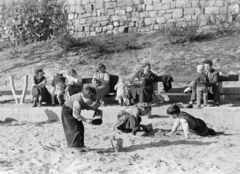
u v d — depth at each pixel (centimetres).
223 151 749
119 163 698
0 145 857
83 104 762
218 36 1716
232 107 1067
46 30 1992
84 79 1280
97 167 673
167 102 1233
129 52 1683
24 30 1991
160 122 1061
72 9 1991
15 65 1684
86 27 1977
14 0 2011
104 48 1727
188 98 1240
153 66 1516
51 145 843
